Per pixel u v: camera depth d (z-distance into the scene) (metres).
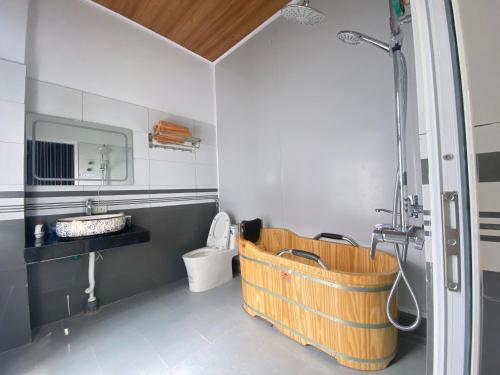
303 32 2.08
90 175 2.04
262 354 1.44
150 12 2.24
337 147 1.88
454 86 0.43
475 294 0.42
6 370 1.36
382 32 1.62
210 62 3.06
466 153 0.42
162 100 2.56
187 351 1.49
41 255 1.42
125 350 1.51
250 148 2.62
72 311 1.93
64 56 1.93
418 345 1.47
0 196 1.52
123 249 2.24
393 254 1.59
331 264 1.83
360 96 1.74
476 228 0.42
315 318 1.41
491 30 0.40
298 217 2.18
